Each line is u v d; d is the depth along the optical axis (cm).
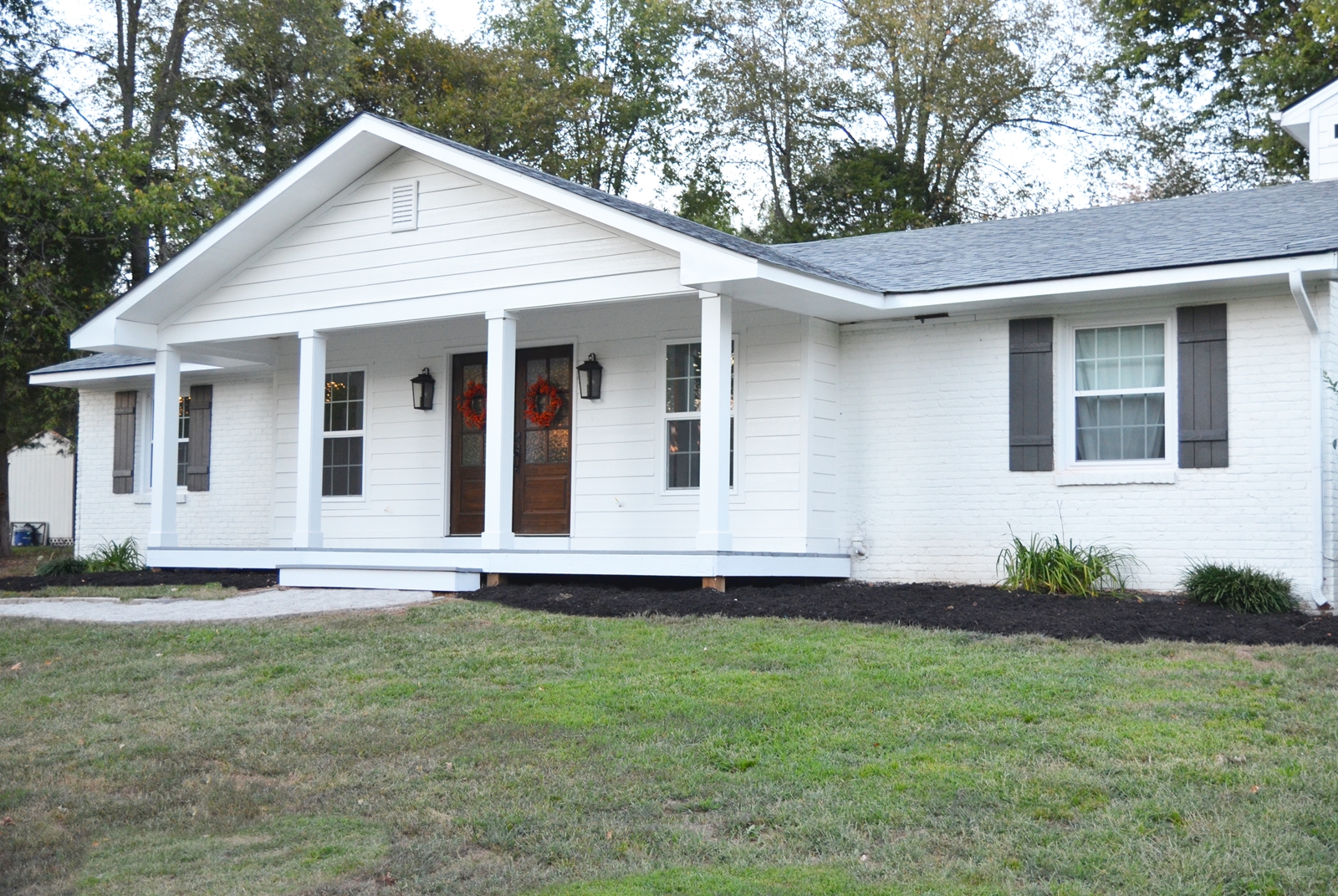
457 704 800
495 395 1240
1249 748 645
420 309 1298
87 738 789
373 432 1548
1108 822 561
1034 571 1099
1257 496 1079
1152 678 782
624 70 3481
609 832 584
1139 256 1124
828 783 623
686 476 1324
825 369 1269
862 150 3067
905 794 603
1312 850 521
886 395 1264
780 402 1257
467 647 945
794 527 1239
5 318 2355
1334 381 1063
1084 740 664
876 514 1262
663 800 620
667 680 819
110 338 1447
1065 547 1141
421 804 637
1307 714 698
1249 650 863
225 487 1747
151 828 638
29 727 822
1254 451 1082
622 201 1207
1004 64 2864
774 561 1159
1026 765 632
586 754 690
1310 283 1066
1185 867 511
